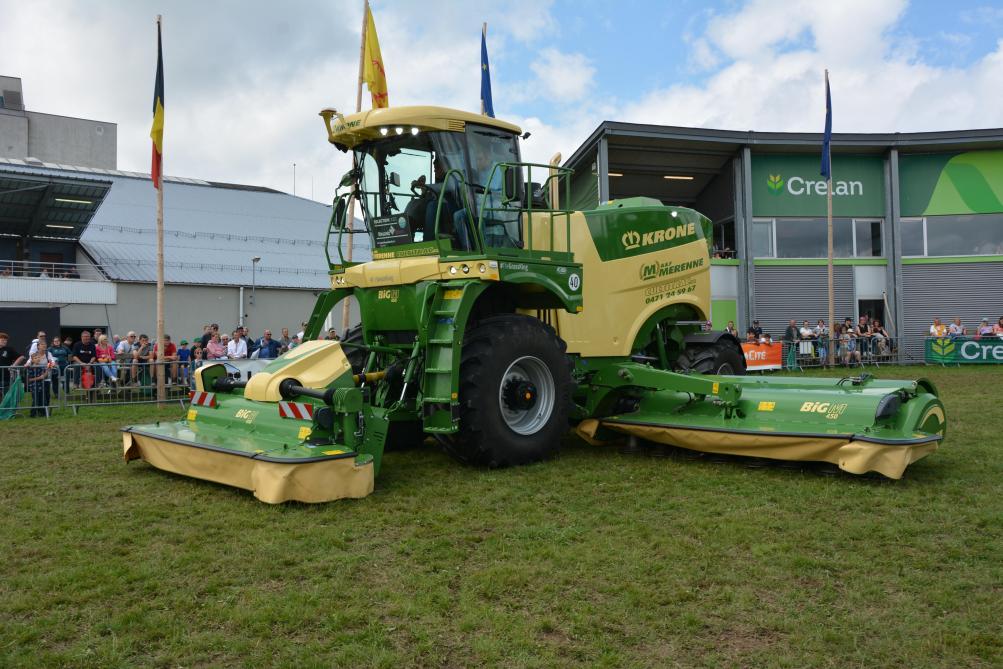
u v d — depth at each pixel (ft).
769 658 9.37
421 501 17.19
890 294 77.41
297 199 147.74
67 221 91.30
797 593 11.43
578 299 22.53
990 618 10.49
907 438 17.95
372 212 23.49
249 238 119.55
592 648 9.68
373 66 42.14
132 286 94.38
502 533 14.66
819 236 78.74
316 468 16.58
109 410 38.40
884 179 77.87
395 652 9.59
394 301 21.63
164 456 19.79
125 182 127.65
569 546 13.82
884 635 10.01
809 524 15.01
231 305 102.32
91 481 19.63
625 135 69.82
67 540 14.38
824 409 19.56
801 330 70.33
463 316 19.61
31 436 28.68
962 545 13.60
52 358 42.45
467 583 11.93
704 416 21.86
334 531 14.69
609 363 24.97
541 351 21.36
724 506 16.55
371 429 18.24
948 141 74.33
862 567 12.51
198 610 10.96
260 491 16.58
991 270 76.59
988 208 76.74
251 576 12.35
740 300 76.69
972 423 27.78
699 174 81.87
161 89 40.75
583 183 80.84
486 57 48.01
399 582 12.08
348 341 24.02
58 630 10.30
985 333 68.95
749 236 75.56
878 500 16.69
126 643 9.85
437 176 21.90
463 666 9.26
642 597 11.29
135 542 14.25
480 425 19.90
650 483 18.94
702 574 12.25
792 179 77.36
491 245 22.11
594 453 23.27
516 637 9.93
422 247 21.77
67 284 85.81
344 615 10.64
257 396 19.21
